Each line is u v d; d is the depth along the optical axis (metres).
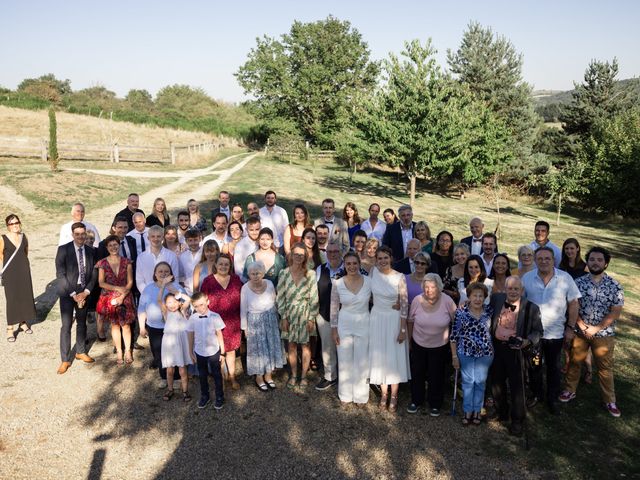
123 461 4.60
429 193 32.84
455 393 5.44
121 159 31.38
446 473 4.52
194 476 4.43
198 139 48.41
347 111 48.88
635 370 6.79
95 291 6.96
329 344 6.01
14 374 6.14
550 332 5.44
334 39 52.31
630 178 26.83
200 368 5.47
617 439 5.07
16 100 47.03
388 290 5.48
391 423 5.35
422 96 23.89
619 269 14.70
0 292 9.04
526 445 4.91
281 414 5.47
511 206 30.03
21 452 4.66
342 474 4.50
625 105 34.31
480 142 28.31
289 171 35.06
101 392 5.83
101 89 82.25
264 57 52.69
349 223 8.55
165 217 8.64
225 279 5.84
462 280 5.79
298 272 5.85
